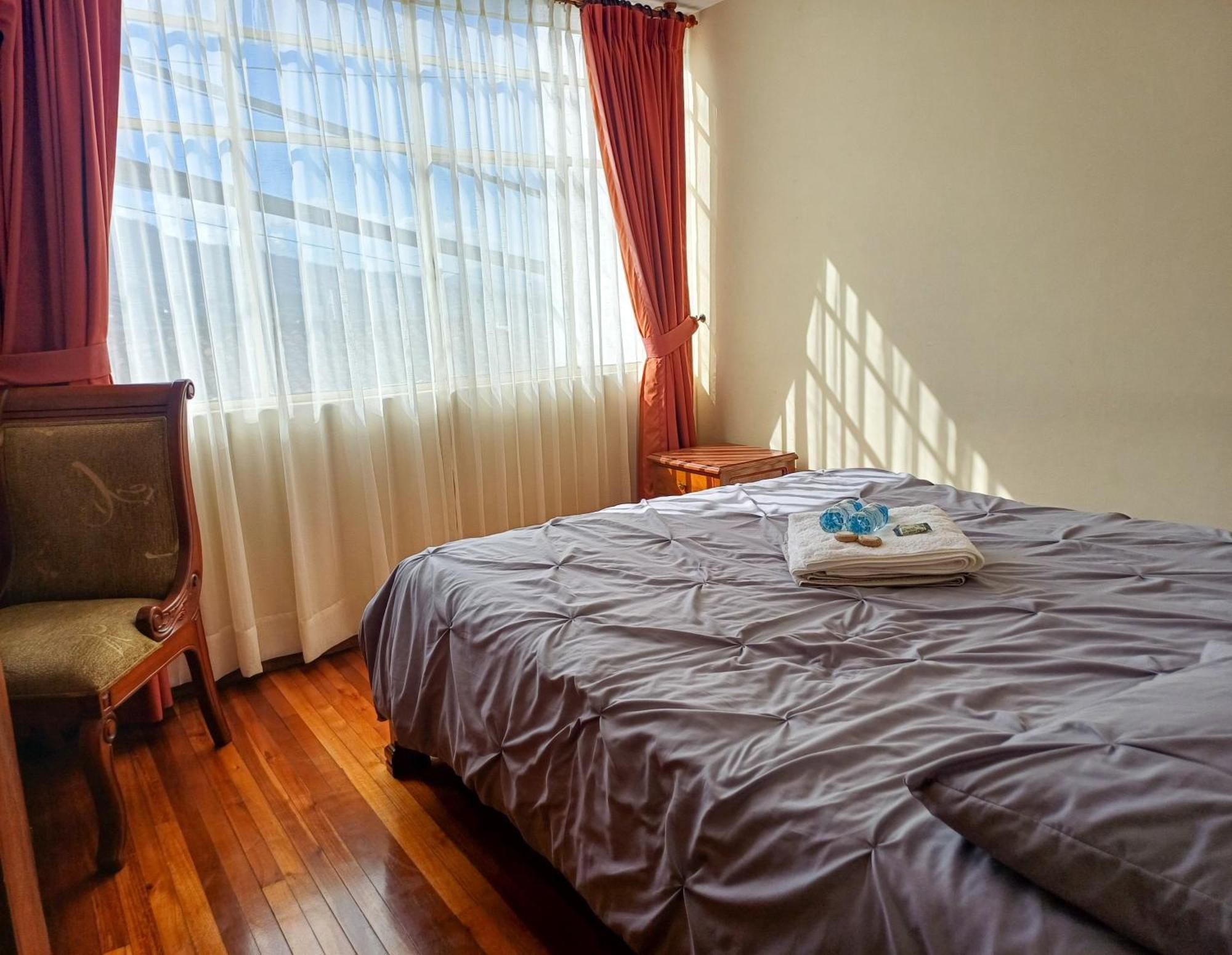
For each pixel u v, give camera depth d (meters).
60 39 2.09
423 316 2.95
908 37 2.83
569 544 2.00
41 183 2.15
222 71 2.45
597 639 1.46
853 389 3.24
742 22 3.41
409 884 1.67
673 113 3.53
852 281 3.17
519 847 1.78
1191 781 0.73
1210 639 1.29
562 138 3.25
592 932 1.52
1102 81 2.37
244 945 1.52
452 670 1.69
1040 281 2.60
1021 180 2.60
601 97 3.28
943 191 2.82
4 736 0.75
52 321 2.19
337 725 2.36
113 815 1.73
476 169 3.00
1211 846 0.67
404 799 1.97
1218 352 2.24
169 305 2.41
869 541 1.71
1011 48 2.56
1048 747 0.84
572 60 3.26
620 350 3.60
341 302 2.72
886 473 2.54
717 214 3.69
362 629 2.06
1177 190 2.26
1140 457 2.44
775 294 3.50
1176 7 2.19
